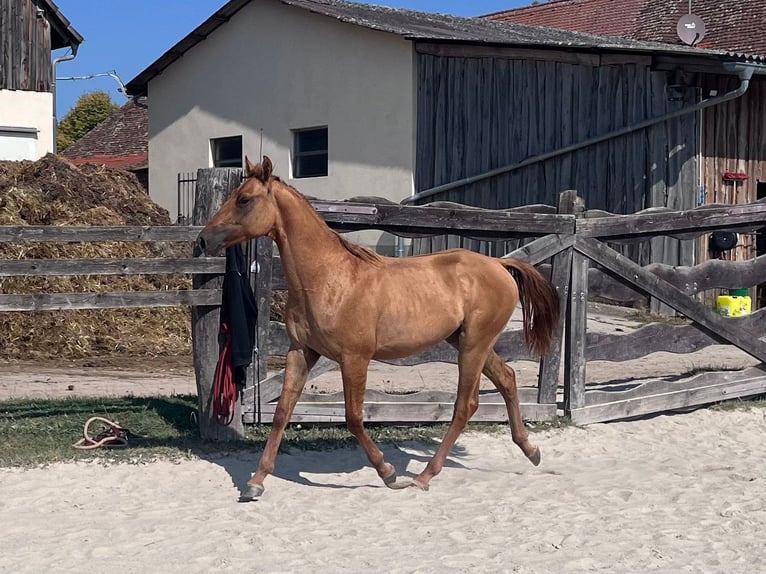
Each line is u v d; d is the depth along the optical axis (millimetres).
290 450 7973
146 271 7613
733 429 9289
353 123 19844
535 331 7625
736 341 9859
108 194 15383
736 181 17875
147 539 5781
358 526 6168
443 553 5660
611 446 8562
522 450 7750
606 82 17359
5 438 7883
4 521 6062
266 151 21797
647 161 17141
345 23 19828
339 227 8297
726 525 6301
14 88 20234
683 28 19750
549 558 5602
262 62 21703
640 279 9336
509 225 8758
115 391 10117
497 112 18391
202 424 8078
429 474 7145
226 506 6500
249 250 8094
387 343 6938
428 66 18703
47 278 13242
